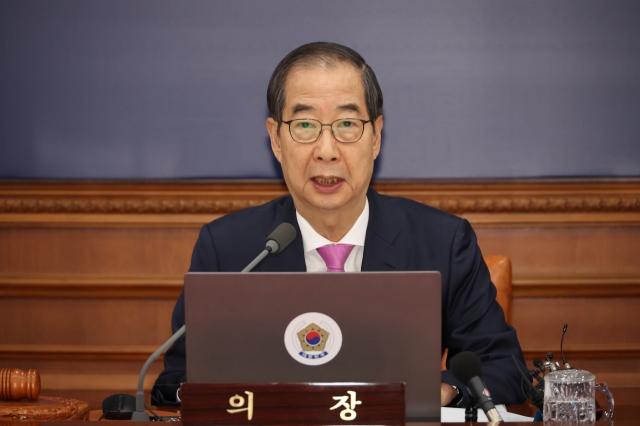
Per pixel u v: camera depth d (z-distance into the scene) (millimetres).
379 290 1708
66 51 4711
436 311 1709
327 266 2605
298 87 2314
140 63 4715
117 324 4777
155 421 1745
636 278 4680
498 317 2596
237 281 1713
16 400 2084
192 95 4727
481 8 4660
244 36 4711
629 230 4715
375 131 2473
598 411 1993
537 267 4719
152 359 1939
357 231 2627
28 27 4699
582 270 4719
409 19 4672
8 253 4781
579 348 4684
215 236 2709
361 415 1644
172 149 4742
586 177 4680
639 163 4672
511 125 4680
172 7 4707
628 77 4656
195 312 1720
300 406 1647
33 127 4730
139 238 4773
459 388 2102
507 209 4688
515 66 4672
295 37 4699
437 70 4676
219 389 1655
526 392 2160
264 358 1715
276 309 1709
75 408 2039
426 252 2641
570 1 4656
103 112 4734
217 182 4719
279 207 2760
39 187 4734
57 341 4777
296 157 2354
